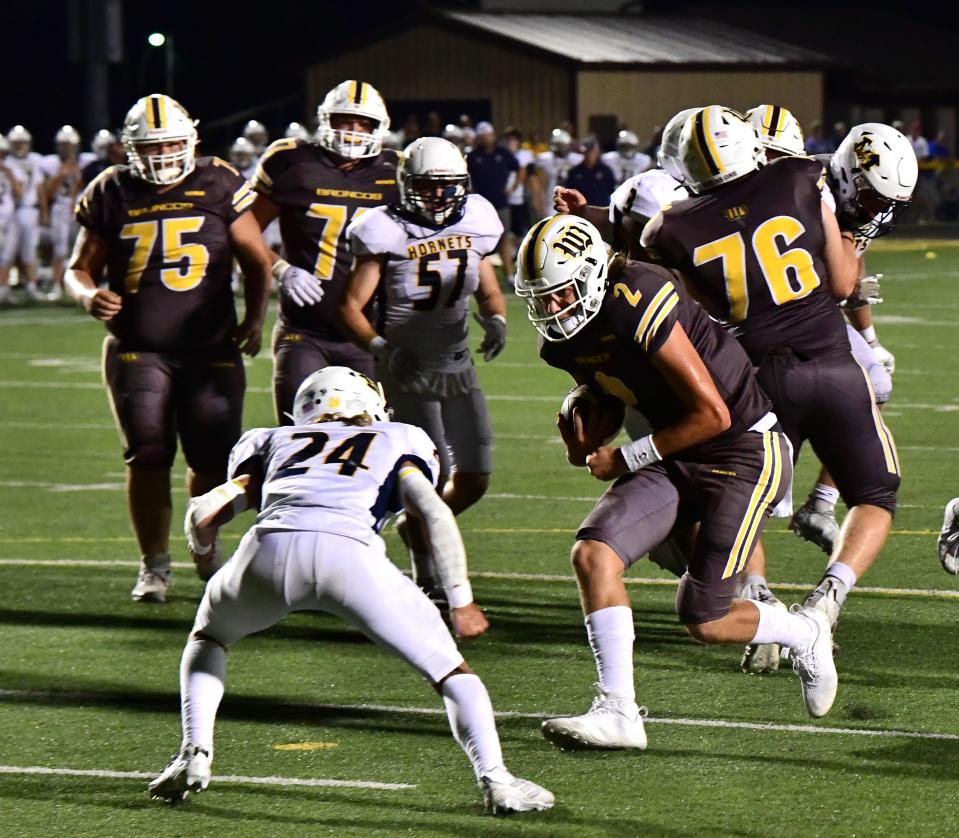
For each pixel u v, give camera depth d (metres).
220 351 21.97
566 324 14.76
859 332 22.09
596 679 17.78
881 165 18.64
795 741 15.48
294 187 22.81
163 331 21.58
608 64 101.81
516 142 75.31
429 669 13.50
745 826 13.27
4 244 62.12
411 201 20.48
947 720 16.05
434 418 21.05
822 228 16.97
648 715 16.34
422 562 21.14
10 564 24.02
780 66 107.38
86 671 18.39
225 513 14.05
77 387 42.59
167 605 21.58
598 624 15.04
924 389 39.94
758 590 17.83
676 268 17.00
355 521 13.60
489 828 13.32
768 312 16.83
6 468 32.06
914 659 18.19
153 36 82.94
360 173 23.00
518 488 29.28
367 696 17.30
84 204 21.78
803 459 31.28
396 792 14.27
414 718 16.50
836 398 16.89
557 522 26.39
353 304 20.75
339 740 15.79
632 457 15.04
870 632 19.34
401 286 20.61
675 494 15.38
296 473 13.95
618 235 19.28
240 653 19.03
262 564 13.57
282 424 22.80
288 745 15.64
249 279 22.12
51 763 15.22
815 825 13.28
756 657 17.80
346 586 13.41
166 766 14.76
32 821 13.66
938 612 20.23
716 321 15.95
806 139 98.44
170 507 21.97
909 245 87.12
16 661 18.81
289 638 19.73
